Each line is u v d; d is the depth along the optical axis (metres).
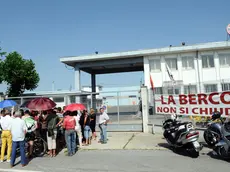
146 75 27.73
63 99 14.64
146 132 12.98
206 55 26.77
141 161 7.28
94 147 9.66
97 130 14.03
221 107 9.98
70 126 8.49
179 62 27.22
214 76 26.30
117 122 13.69
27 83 28.91
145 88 13.22
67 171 6.46
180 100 11.32
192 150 7.49
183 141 7.65
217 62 26.34
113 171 6.33
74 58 28.12
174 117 9.39
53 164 7.30
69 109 8.81
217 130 8.15
